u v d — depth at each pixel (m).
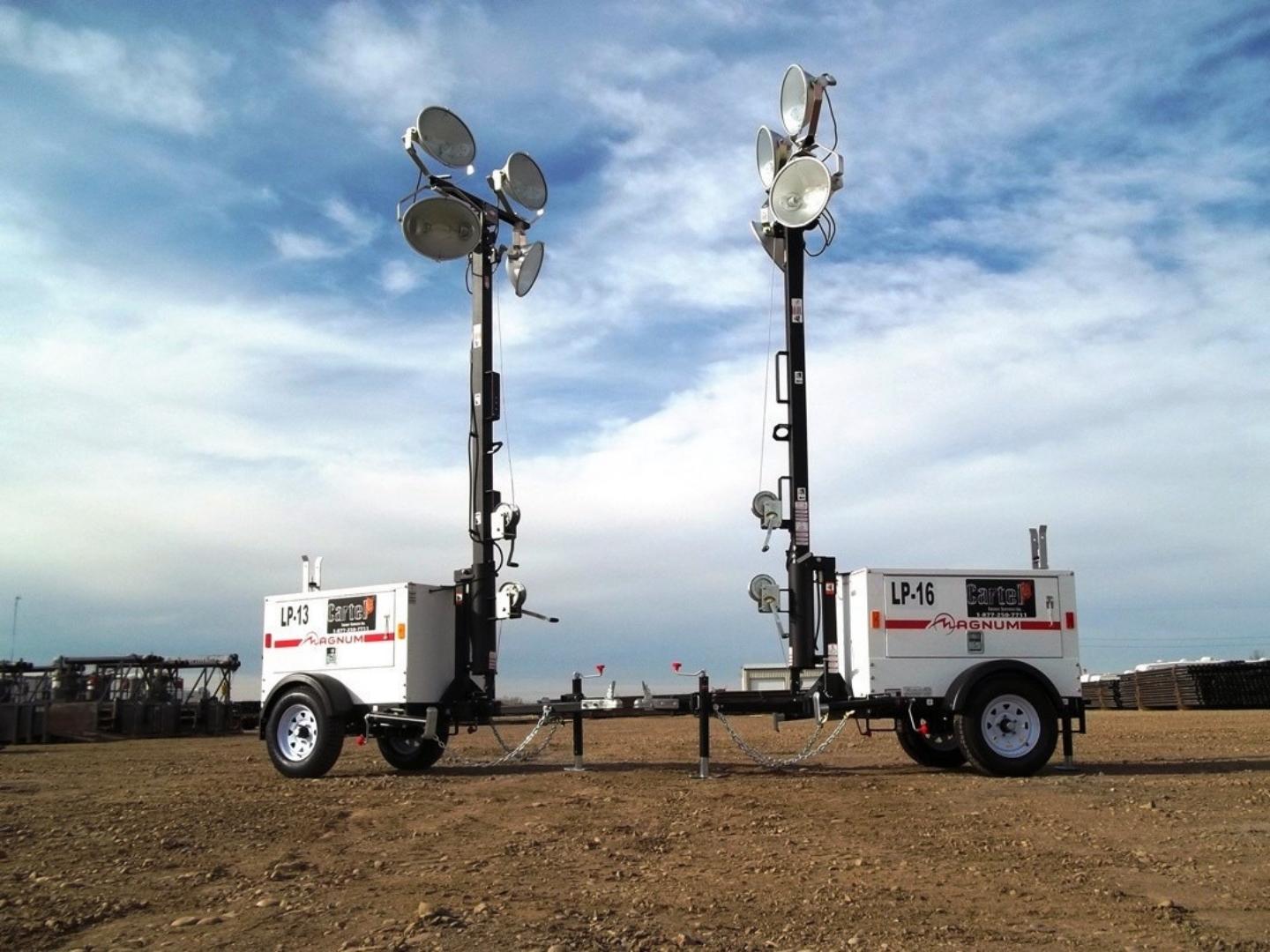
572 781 11.27
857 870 6.68
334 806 9.68
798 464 12.52
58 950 5.05
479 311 13.44
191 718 27.53
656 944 5.05
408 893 6.09
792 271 12.83
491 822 8.61
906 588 11.58
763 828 8.18
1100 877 6.48
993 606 11.66
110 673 28.70
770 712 11.76
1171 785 10.41
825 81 12.74
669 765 13.10
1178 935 5.23
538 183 14.38
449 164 13.45
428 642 12.32
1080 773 11.51
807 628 12.20
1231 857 7.03
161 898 6.05
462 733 21.38
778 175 12.74
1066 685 11.66
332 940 5.16
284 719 12.48
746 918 5.54
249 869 6.86
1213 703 32.59
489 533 12.91
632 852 7.29
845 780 11.05
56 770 14.56
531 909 5.68
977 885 6.28
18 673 27.55
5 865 7.02
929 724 11.80
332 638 12.58
